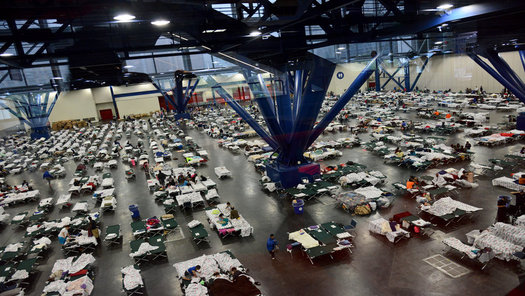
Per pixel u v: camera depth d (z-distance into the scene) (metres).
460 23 5.89
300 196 15.52
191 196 16.72
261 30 5.24
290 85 11.00
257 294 9.14
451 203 13.10
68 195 19.23
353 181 16.98
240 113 17.34
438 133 26.50
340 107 15.77
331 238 11.58
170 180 19.36
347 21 6.34
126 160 27.95
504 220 11.98
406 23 6.21
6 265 12.10
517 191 14.34
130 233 14.41
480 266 9.65
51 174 25.66
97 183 22.39
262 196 17.08
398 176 18.03
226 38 5.22
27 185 22.28
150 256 12.17
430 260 10.23
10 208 19.59
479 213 12.88
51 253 13.35
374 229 12.29
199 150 27.72
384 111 35.56
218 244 12.67
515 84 15.05
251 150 25.98
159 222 14.12
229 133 34.44
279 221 14.09
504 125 25.84
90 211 17.44
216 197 17.44
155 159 26.41
